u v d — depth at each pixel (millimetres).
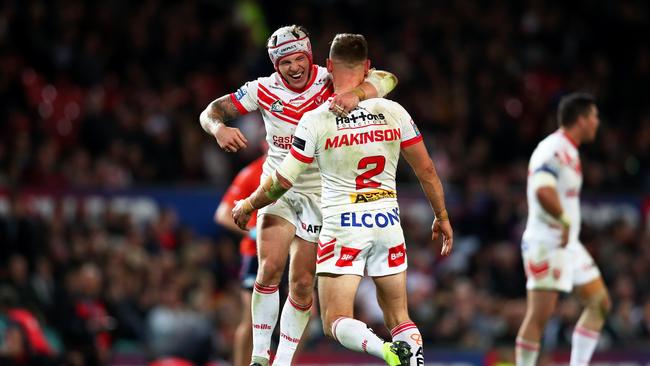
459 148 63625
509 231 58469
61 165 53594
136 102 58500
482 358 46750
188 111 58906
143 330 45875
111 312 45656
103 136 55656
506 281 55250
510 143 65500
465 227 58219
